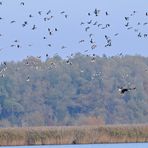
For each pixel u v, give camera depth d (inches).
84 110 5935.0
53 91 6043.3
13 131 3120.1
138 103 5940.0
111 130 3176.7
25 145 3120.1
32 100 5979.3
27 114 5895.7
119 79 6171.3
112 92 6013.8
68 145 3122.5
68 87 6087.6
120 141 3166.8
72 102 5974.4
